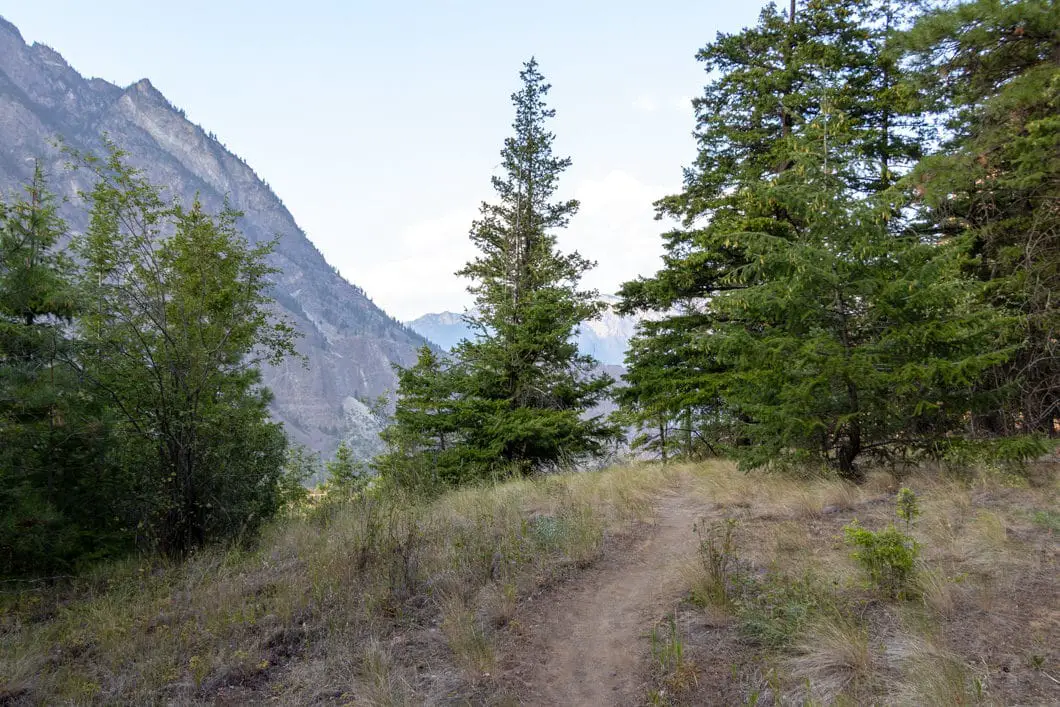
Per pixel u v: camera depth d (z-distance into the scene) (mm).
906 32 11109
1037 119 10156
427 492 12633
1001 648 3939
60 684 4980
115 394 9516
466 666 4684
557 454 16656
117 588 7754
